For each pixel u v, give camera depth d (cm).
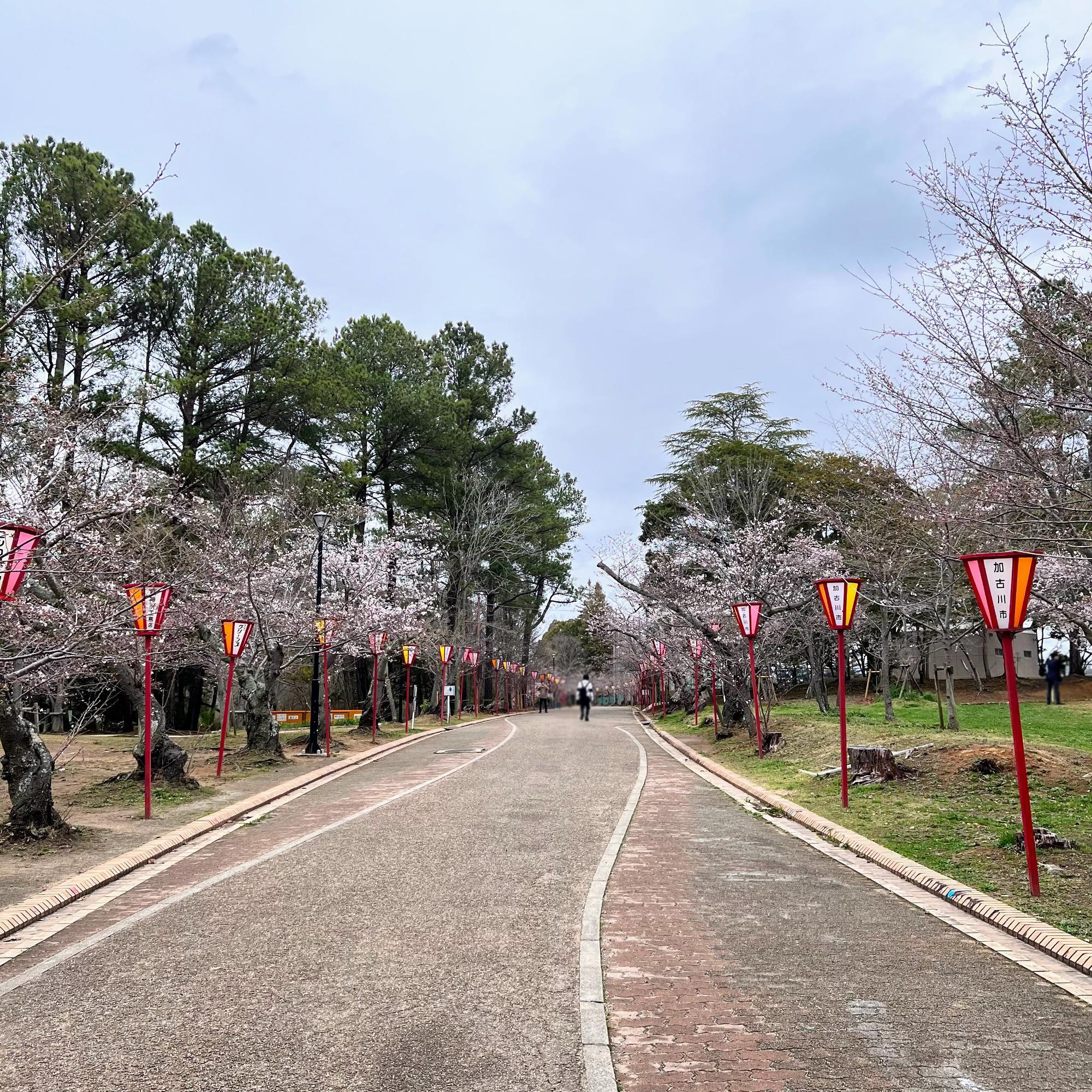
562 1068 431
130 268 2538
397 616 2909
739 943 642
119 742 2645
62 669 1349
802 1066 436
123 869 910
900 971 581
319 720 2675
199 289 2819
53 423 1204
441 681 4375
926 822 1057
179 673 3425
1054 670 2747
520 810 1275
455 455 4256
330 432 3397
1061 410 762
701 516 2902
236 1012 509
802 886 820
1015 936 650
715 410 4197
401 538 3709
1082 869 820
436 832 1104
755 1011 510
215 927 693
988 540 938
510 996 532
